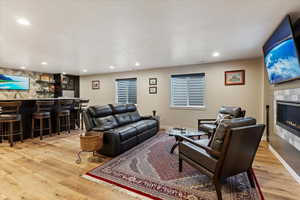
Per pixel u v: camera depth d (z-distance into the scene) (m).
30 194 1.79
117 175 2.22
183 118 5.23
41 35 2.60
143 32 2.51
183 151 2.22
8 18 2.02
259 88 4.20
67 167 2.46
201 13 1.95
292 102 2.25
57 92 6.87
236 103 4.47
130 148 3.32
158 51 3.54
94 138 2.63
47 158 2.80
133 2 1.72
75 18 2.06
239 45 3.15
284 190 1.88
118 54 3.79
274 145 3.03
